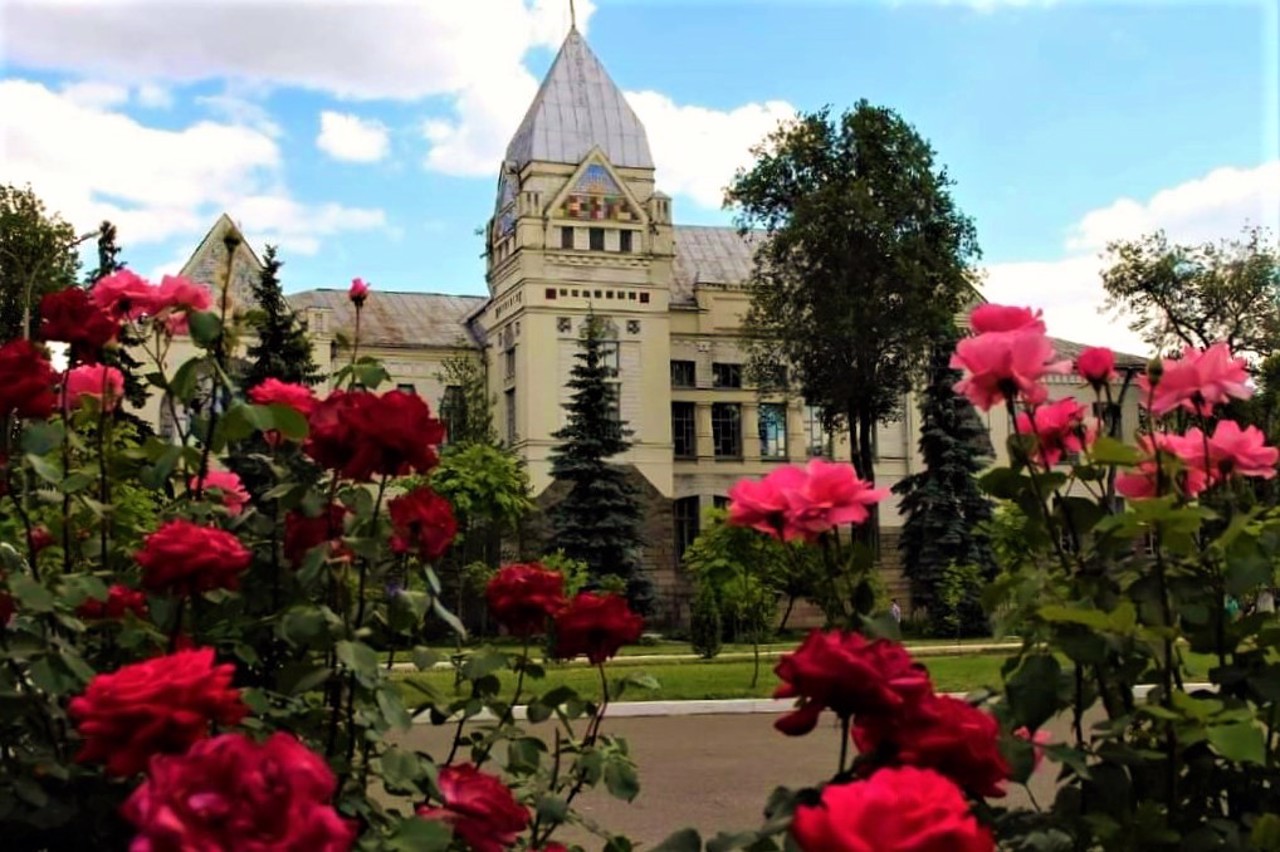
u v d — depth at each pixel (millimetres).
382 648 3104
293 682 2514
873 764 1986
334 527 2904
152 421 22422
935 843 1281
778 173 40688
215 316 2965
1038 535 2676
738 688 16609
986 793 1913
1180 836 2365
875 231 37875
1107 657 2396
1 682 2355
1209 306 45312
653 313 43906
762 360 42219
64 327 3061
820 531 2326
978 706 2467
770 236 41719
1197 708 2213
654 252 44062
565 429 37688
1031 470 2621
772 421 47781
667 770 10438
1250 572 2447
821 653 1953
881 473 48031
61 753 2348
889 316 38344
